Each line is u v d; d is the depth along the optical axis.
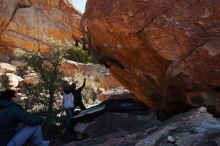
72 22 23.97
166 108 7.09
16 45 21.98
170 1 6.07
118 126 7.99
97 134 8.09
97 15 6.61
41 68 10.16
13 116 5.51
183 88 6.26
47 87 9.87
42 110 9.62
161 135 5.11
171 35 5.91
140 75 7.10
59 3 23.77
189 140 4.82
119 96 11.11
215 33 5.68
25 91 10.02
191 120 5.40
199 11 5.83
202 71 5.81
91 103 13.16
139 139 5.41
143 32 6.18
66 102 9.12
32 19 22.58
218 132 4.91
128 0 6.34
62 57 10.50
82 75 15.79
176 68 6.04
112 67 7.75
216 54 5.57
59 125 9.60
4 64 18.41
